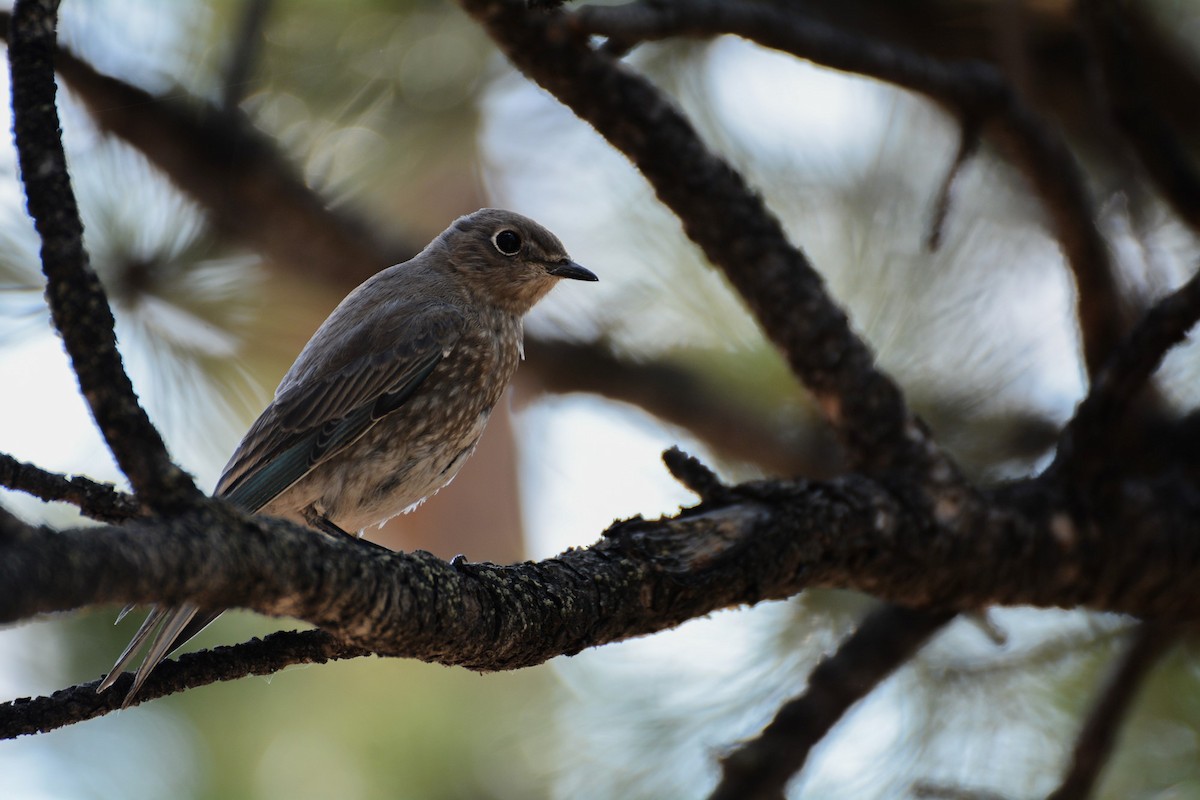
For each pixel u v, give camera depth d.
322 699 12.63
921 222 12.50
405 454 11.07
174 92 10.46
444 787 11.98
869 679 9.62
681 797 10.79
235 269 11.35
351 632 5.83
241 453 10.91
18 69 5.36
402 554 6.15
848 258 12.41
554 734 11.42
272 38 11.09
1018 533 8.80
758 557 7.52
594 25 8.17
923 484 8.52
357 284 11.90
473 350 11.34
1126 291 11.76
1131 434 10.27
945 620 9.58
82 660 11.86
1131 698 9.80
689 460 7.82
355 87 11.45
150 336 11.33
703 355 12.51
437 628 6.07
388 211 12.88
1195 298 8.38
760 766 9.51
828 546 7.93
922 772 10.95
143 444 4.91
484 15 8.13
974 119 9.50
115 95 10.23
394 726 12.35
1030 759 11.11
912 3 13.31
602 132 8.68
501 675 12.03
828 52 8.93
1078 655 11.34
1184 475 9.85
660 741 10.97
